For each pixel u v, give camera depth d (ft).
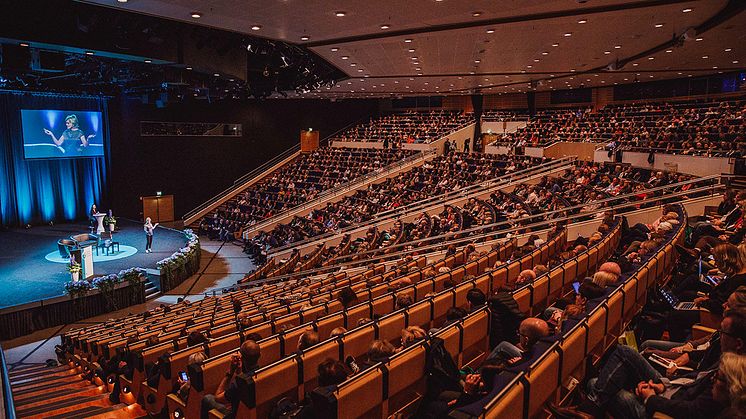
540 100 118.52
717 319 16.85
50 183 92.63
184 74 52.85
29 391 29.94
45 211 92.32
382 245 57.36
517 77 80.59
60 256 70.90
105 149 100.53
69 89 79.20
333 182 101.30
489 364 13.84
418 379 15.26
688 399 11.03
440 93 111.34
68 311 53.88
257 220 97.30
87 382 31.14
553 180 69.87
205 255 85.71
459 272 31.07
